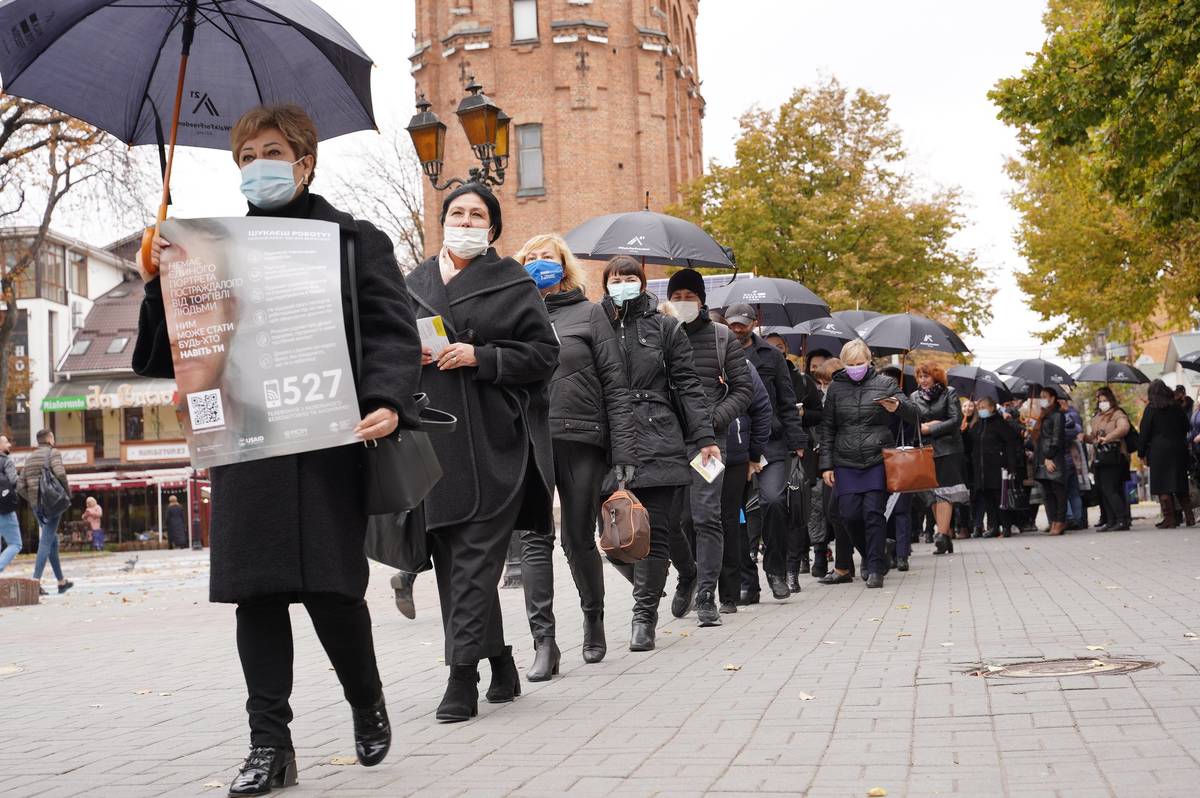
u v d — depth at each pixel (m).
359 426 4.50
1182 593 10.38
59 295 66.38
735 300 15.19
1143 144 18.70
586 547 7.73
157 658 9.67
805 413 13.60
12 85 4.89
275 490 4.47
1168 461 21.75
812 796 4.21
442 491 6.02
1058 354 35.16
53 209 35.56
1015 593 11.16
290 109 4.75
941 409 17.50
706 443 8.75
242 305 4.54
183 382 4.50
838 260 41.47
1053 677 6.30
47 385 64.88
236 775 5.03
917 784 4.30
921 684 6.35
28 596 17.09
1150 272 29.28
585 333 7.69
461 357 6.04
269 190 4.66
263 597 4.52
